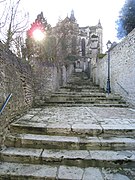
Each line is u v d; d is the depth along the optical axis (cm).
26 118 530
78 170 301
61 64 1599
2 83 428
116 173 292
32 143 368
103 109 762
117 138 391
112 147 359
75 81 1756
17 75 561
